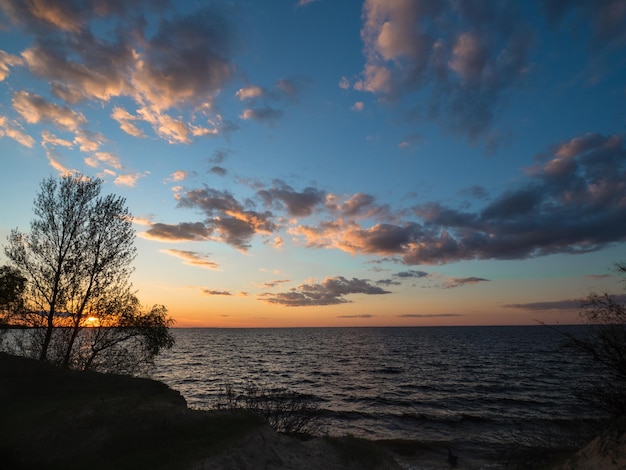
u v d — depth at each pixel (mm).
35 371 21156
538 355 98000
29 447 12648
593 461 12641
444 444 27062
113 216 27250
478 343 152875
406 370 70750
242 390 48094
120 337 25750
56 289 25391
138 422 14008
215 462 11336
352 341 186625
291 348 139625
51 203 26016
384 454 14820
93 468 11227
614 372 15180
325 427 31906
